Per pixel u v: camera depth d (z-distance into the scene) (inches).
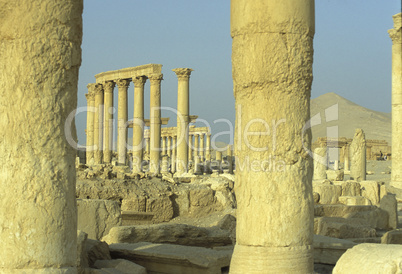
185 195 818.2
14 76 275.1
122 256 417.7
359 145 1146.0
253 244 315.3
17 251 269.3
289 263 310.2
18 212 270.5
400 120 1064.2
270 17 313.9
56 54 277.6
